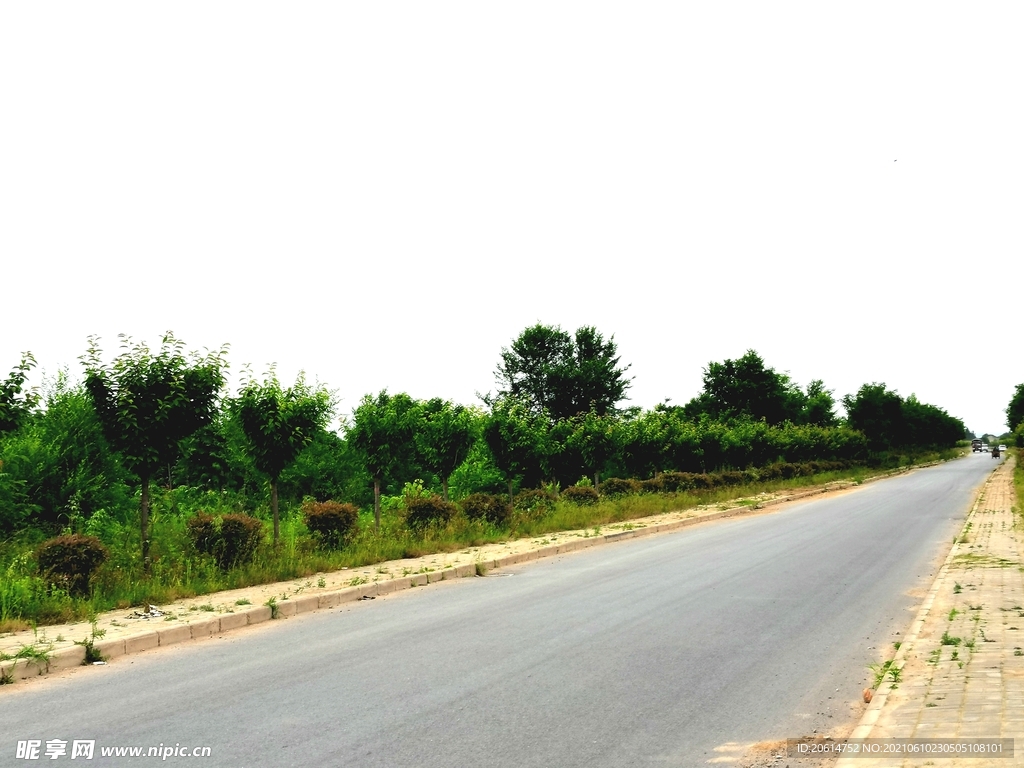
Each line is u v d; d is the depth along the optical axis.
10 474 20.06
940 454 94.19
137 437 13.47
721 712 6.33
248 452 16.36
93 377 13.57
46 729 5.93
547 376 61.53
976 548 16.48
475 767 5.12
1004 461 79.50
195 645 9.00
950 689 6.52
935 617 9.72
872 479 51.38
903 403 71.94
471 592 12.60
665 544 19.22
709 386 66.44
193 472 29.50
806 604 11.04
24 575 10.88
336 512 16.16
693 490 33.28
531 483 37.91
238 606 10.68
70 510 20.53
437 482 35.69
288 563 13.81
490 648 8.46
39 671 7.71
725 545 18.45
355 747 5.46
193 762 5.21
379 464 21.14
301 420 16.19
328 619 10.50
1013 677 6.79
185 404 13.73
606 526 23.17
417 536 18.47
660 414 40.59
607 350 64.44
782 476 44.03
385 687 6.96
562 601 11.39
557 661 7.88
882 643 8.77
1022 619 9.35
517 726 5.93
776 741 5.68
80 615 9.96
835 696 6.81
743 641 8.81
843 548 17.50
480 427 24.80
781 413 65.25
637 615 10.25
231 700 6.62
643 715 6.22
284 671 7.60
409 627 9.71
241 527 13.61
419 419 21.80
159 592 11.10
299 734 5.74
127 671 7.78
